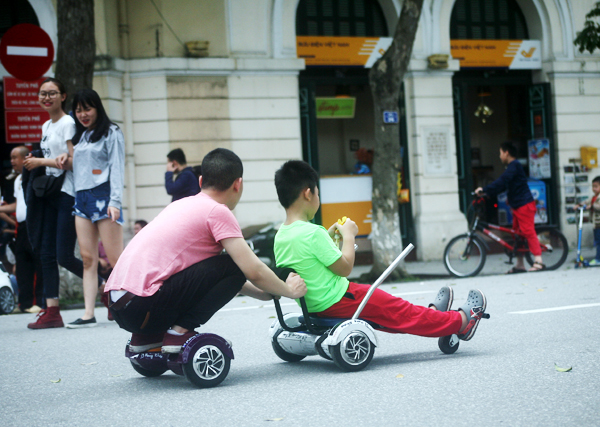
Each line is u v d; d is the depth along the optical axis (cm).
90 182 602
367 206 1373
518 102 1599
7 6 1231
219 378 365
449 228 1379
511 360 400
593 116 1529
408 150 1385
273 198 1288
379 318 399
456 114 1436
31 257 826
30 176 621
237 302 845
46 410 335
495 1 1502
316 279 391
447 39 1412
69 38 908
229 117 1264
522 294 744
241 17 1275
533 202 1045
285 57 1298
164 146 1230
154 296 348
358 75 1387
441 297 435
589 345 438
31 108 873
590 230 1520
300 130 1330
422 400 315
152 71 1226
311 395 334
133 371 427
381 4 1390
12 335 604
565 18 1505
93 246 623
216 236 356
